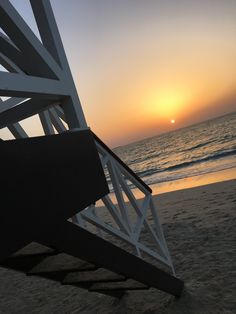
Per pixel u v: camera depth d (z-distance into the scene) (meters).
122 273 2.51
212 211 7.73
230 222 6.23
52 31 2.39
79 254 1.93
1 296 5.47
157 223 3.95
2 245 0.98
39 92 1.98
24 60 2.25
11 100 3.28
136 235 3.15
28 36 2.06
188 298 3.46
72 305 4.25
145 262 2.88
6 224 1.01
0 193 1.01
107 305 3.91
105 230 2.67
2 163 1.04
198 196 10.98
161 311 3.40
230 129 54.22
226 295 3.42
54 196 1.25
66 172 1.36
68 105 2.40
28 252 1.80
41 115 3.68
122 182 3.12
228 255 4.61
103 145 2.74
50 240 1.67
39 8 2.38
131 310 3.61
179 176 22.91
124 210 3.04
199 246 5.39
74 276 2.88
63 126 4.23
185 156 38.09
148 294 3.83
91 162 1.56
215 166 21.73
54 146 1.32
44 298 4.80
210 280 3.90
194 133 78.75
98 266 2.18
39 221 1.14
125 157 77.38
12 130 3.73
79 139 1.52
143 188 3.71
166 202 11.81
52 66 2.24
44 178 1.22
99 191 1.55
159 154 55.47
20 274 6.41
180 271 4.52
